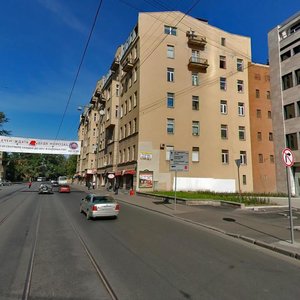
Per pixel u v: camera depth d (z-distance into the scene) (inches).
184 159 796.6
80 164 3607.3
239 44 1769.2
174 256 313.7
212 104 1637.6
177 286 223.9
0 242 378.9
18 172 4916.3
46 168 5472.4
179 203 924.0
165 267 272.7
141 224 544.4
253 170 1669.5
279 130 1386.6
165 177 1486.2
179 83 1582.2
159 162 1488.7
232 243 392.5
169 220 605.9
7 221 569.6
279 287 226.2
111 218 621.3
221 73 1688.0
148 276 246.4
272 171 1706.4
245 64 1768.0
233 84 1708.9
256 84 1765.5
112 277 243.1
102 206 595.2
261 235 430.9
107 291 213.0
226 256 319.6
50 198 1234.6
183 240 402.0
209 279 241.3
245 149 1672.0
